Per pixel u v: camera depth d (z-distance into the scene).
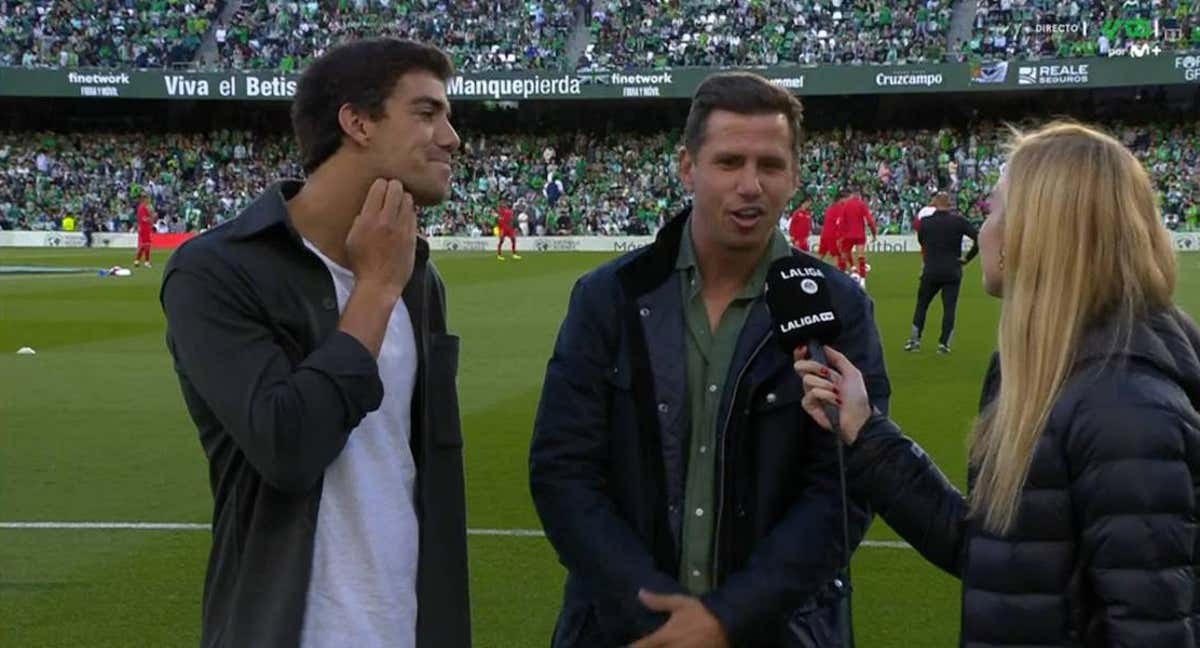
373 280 2.40
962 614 2.21
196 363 2.36
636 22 45.34
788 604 2.60
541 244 41.09
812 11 44.59
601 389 2.80
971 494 2.24
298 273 2.46
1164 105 42.88
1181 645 1.96
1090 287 2.13
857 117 45.44
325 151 2.51
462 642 2.67
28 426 9.29
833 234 22.97
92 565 5.62
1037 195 2.20
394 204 2.42
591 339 2.81
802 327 2.60
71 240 42.59
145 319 17.42
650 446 2.75
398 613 2.53
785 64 42.75
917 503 2.46
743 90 2.70
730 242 2.71
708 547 2.73
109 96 43.38
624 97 42.62
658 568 2.74
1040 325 2.13
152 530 6.25
